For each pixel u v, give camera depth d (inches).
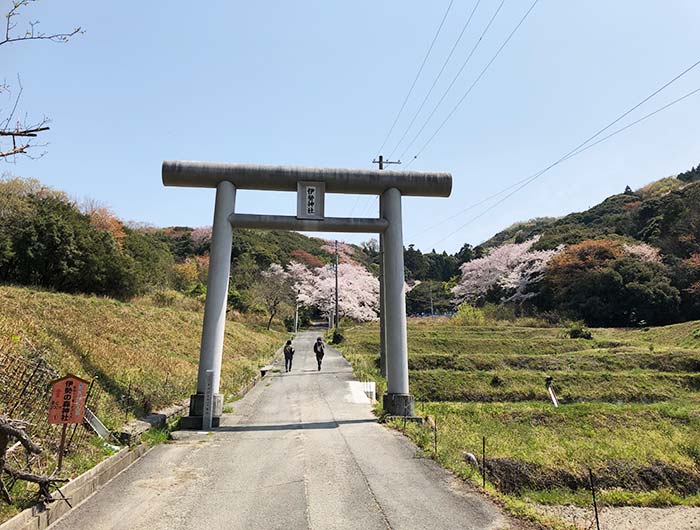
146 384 444.5
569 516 361.7
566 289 1769.2
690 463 458.3
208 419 390.6
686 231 1839.3
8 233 773.3
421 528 190.2
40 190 986.1
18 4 181.6
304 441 345.4
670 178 2967.5
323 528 189.3
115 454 273.4
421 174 464.8
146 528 189.0
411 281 3107.8
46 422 264.4
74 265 821.2
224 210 434.9
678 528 342.6
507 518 202.8
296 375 794.2
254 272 2078.0
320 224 446.9
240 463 287.0
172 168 430.0
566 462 436.1
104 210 1342.3
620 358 997.2
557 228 2460.6
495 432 533.0
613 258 1775.3
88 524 192.4
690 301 1599.4
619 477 429.4
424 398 798.5
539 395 805.9
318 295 2112.5
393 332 442.6
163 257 1683.1
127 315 764.6
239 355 956.0
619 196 2854.3
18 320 429.7
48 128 184.7
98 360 437.4
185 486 242.8
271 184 447.2
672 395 802.2
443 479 255.3
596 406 630.5
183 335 799.7
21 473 187.6
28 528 175.0
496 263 2142.0
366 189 463.2
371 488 239.8
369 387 642.2
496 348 1189.1
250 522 195.2
